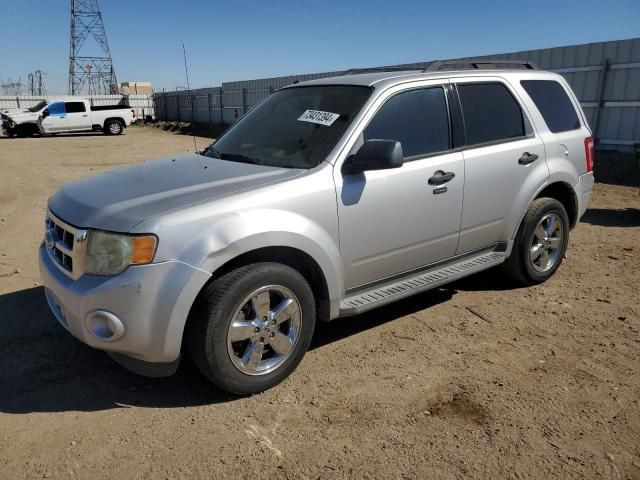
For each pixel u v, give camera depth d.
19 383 3.45
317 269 3.45
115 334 2.89
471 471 2.65
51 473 2.65
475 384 3.41
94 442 2.88
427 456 2.76
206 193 3.16
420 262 4.09
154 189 3.30
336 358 3.76
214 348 3.04
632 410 3.13
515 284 5.13
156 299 2.87
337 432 2.95
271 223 3.14
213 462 2.73
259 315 3.20
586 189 5.32
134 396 3.31
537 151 4.73
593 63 12.61
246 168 3.60
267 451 2.80
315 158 3.58
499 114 4.57
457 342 3.99
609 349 3.86
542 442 2.86
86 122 28.45
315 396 3.29
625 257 5.98
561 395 3.29
